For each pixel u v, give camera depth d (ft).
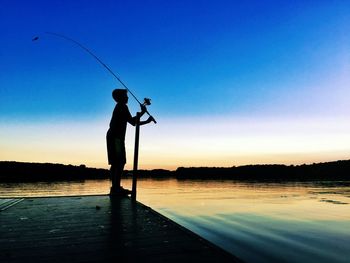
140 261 8.39
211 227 49.52
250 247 33.81
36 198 20.51
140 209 16.17
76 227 12.17
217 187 313.32
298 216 67.15
